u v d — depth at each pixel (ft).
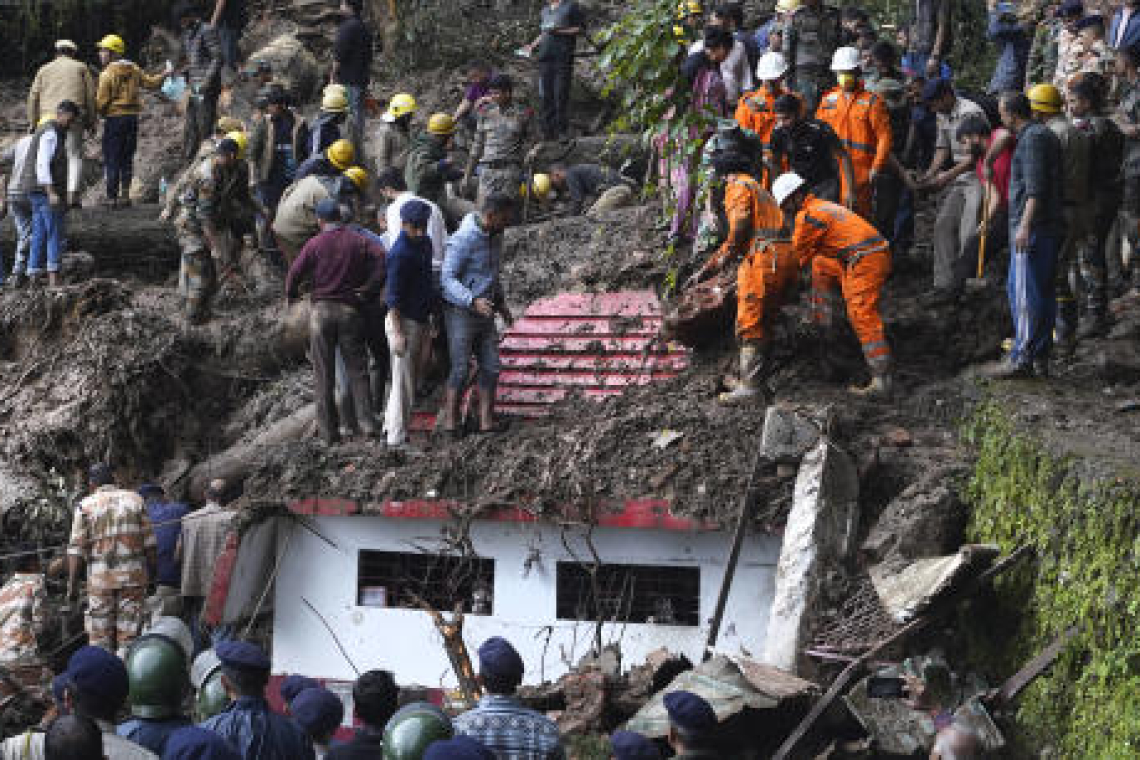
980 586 82.23
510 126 145.18
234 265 142.00
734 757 78.54
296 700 66.80
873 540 88.28
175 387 131.64
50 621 112.98
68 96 158.10
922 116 129.29
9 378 132.57
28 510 122.21
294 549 104.37
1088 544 76.89
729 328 110.52
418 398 116.88
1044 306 99.45
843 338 105.60
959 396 98.48
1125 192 112.78
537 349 117.29
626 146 129.29
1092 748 72.02
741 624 93.09
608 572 97.86
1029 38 167.43
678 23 120.78
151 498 116.16
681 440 96.89
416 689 98.48
